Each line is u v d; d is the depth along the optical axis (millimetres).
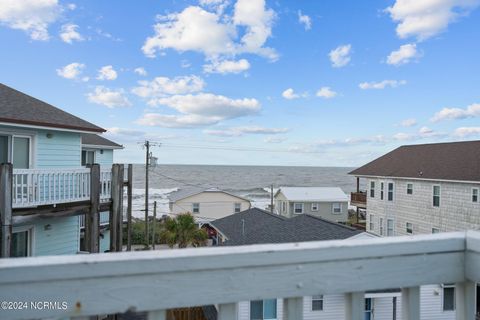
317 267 989
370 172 21031
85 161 13375
